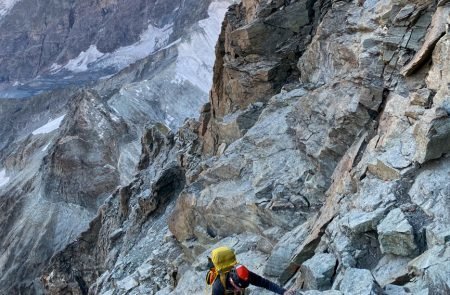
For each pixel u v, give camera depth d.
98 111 114.50
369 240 12.83
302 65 26.50
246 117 28.22
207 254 22.16
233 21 33.03
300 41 28.62
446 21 15.71
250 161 23.20
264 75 28.61
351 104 18.45
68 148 105.38
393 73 17.58
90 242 55.62
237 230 22.02
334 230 13.96
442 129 12.60
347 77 20.22
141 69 171.62
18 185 112.19
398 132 14.74
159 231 35.59
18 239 94.00
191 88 149.62
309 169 20.34
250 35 29.12
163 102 140.88
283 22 28.80
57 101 189.25
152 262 28.36
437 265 9.82
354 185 15.42
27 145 129.12
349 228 13.06
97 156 105.88
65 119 119.94
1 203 106.94
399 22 17.81
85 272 54.00
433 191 12.27
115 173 104.31
